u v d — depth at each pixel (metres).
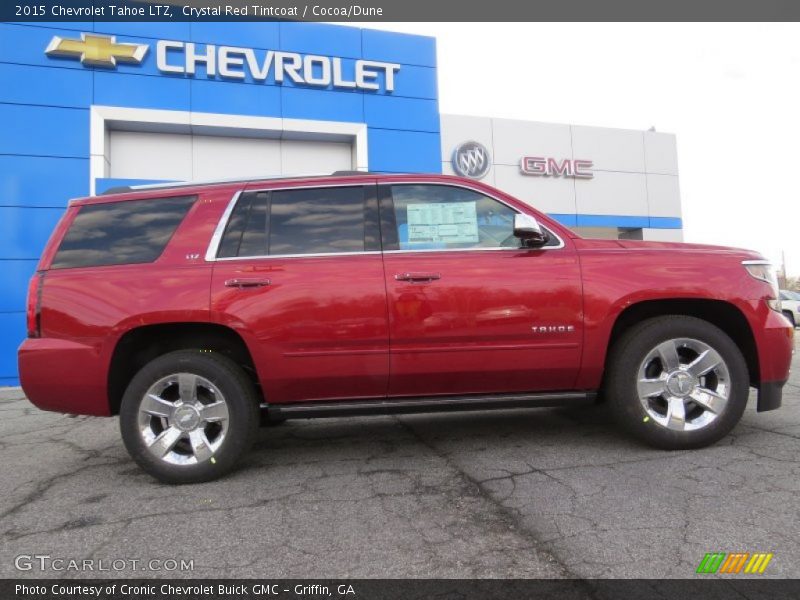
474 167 12.90
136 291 3.53
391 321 3.60
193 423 3.51
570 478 3.35
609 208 14.12
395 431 4.76
